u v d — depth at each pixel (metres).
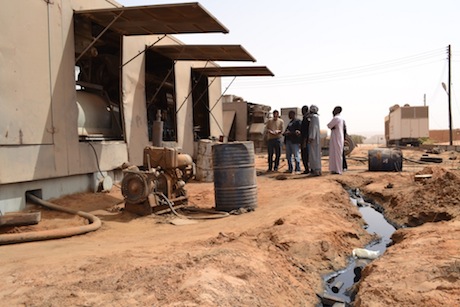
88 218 7.26
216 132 19.50
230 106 32.44
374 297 3.82
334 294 4.61
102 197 9.22
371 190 11.17
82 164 9.20
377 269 4.48
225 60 14.35
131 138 11.38
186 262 4.18
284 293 4.07
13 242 5.77
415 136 38.72
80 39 9.70
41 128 7.96
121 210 8.28
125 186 8.01
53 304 3.27
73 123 8.95
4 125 7.05
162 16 9.15
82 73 12.70
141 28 10.20
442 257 4.39
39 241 5.96
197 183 13.30
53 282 3.79
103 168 10.02
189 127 16.09
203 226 7.09
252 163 8.66
